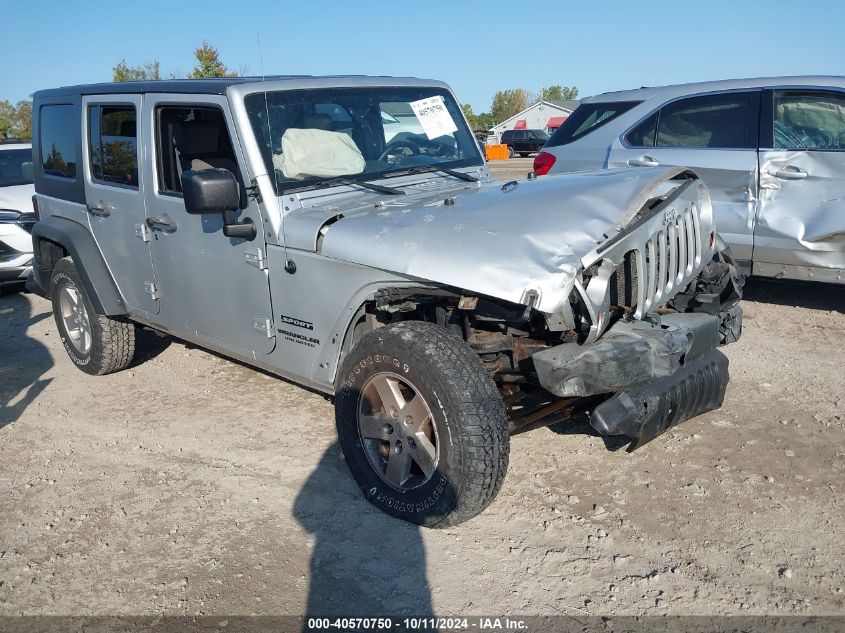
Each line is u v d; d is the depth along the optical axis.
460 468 3.20
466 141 5.05
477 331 3.67
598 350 3.16
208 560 3.40
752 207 6.59
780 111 6.51
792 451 4.14
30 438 4.82
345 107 4.45
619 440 4.34
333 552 3.42
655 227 3.44
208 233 4.34
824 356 5.60
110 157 5.13
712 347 3.68
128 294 5.29
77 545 3.57
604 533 3.45
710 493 3.75
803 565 3.18
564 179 3.88
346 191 4.16
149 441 4.68
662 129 7.15
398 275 3.40
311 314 3.86
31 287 6.27
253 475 4.17
